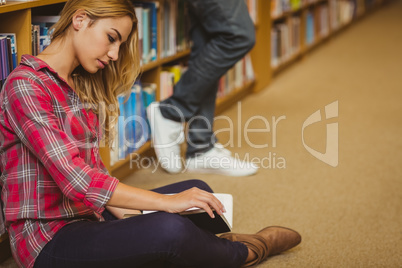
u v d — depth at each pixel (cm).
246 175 269
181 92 256
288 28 502
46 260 139
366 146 314
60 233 139
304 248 198
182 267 156
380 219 223
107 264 137
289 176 270
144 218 137
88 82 154
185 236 135
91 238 136
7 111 131
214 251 147
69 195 131
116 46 141
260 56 425
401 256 193
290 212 229
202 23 249
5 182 139
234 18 242
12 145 136
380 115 374
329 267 184
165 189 166
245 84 400
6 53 159
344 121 361
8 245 183
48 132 129
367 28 718
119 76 155
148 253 135
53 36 143
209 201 139
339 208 234
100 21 138
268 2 428
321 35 612
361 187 257
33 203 138
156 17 271
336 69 514
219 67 249
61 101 140
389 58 554
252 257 170
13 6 156
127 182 257
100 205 132
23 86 130
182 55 304
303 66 529
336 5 668
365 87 449
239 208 232
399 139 326
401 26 720
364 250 197
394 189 255
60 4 209
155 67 279
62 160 128
